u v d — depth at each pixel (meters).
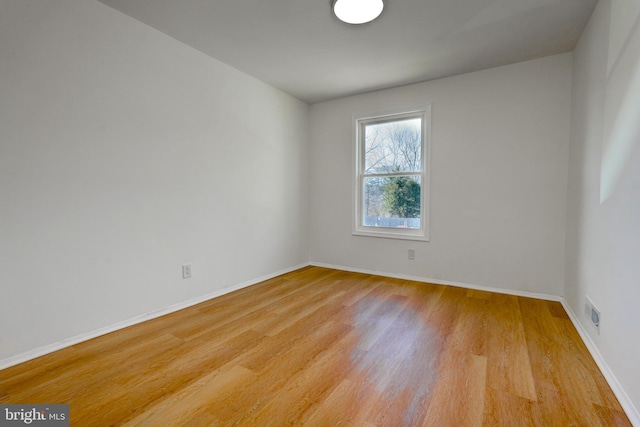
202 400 1.46
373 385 1.58
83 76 2.02
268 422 1.32
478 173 3.18
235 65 3.06
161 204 2.51
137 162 2.34
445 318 2.46
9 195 1.72
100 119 2.11
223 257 3.08
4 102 1.69
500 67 3.03
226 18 2.25
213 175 2.95
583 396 1.49
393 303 2.80
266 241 3.62
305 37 2.52
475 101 3.17
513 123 2.99
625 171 1.49
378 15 2.17
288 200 3.96
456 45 2.62
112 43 2.16
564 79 2.77
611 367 1.59
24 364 1.76
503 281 3.10
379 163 3.86
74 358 1.83
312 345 2.01
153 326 2.31
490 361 1.80
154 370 1.71
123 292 2.28
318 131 4.23
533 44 2.60
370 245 3.89
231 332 2.21
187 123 2.69
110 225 2.19
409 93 3.52
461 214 3.28
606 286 1.70
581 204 2.29
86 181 2.05
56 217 1.92
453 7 2.10
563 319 2.42
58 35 1.89
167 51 2.51
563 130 2.78
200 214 2.84
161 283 2.53
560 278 2.85
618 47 1.63
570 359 1.82
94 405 1.42
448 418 1.34
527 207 2.97
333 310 2.64
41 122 1.83
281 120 3.79
